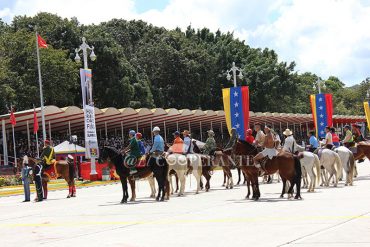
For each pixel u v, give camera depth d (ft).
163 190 70.49
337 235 35.14
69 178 87.35
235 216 48.37
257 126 66.23
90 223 49.39
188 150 80.33
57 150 139.74
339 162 78.02
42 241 39.88
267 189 80.02
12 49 187.21
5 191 108.58
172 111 169.27
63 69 189.98
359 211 46.96
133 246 35.17
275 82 307.58
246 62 323.98
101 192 97.04
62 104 209.15
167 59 263.90
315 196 63.87
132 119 176.14
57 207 69.87
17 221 55.83
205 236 37.70
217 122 217.77
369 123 152.97
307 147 83.20
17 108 187.73
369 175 100.94
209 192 80.64
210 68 278.67
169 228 42.88
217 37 350.64
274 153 62.80
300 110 354.13
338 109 407.03
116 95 218.18
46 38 208.85
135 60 262.26
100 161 70.74
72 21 221.05
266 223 42.63
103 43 216.33
